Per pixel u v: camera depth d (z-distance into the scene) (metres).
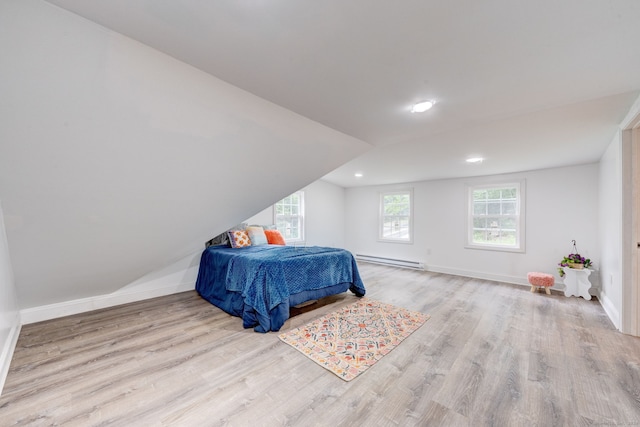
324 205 6.28
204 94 1.70
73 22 1.11
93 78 1.35
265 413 1.51
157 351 2.21
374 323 2.74
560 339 2.38
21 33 1.09
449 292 3.86
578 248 3.84
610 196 2.90
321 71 1.53
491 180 4.64
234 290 3.01
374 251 6.27
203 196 2.61
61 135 1.51
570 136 2.73
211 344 2.32
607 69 1.49
